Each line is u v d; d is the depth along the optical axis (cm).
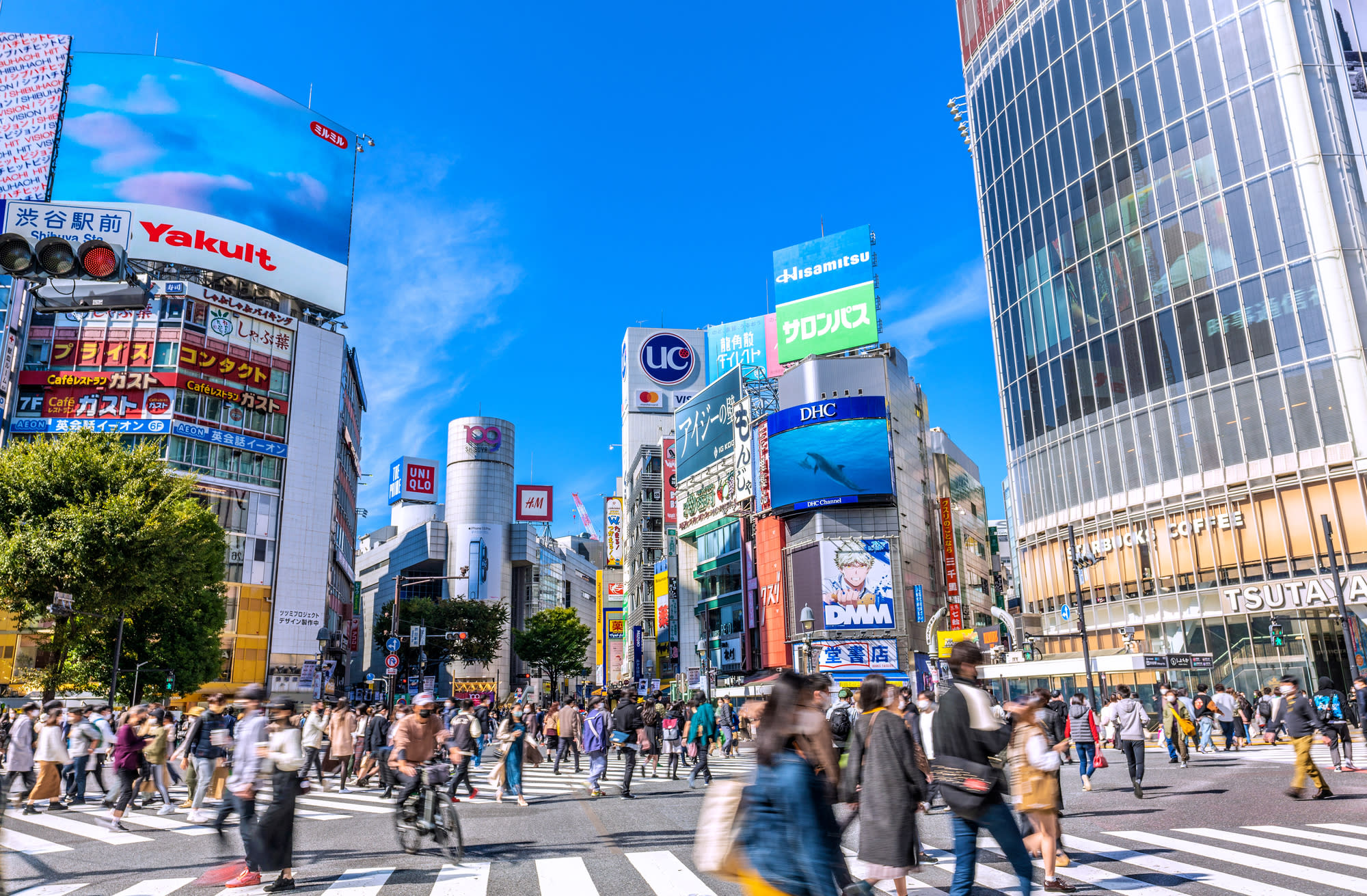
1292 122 3591
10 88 5409
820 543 5097
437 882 782
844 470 5153
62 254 696
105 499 2805
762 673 5178
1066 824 1059
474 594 12356
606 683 10438
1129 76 4284
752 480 5944
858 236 5778
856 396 5294
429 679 4294
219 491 5419
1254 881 710
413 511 14612
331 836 1108
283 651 5500
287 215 6081
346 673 7294
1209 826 1010
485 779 2005
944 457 6400
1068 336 4525
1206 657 2911
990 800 556
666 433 8525
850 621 4966
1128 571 3981
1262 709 2433
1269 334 3538
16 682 4303
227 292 5997
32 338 5225
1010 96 5206
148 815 1382
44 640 3266
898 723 577
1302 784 1232
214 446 5447
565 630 9219
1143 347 4047
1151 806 1197
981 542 7512
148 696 3584
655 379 9906
